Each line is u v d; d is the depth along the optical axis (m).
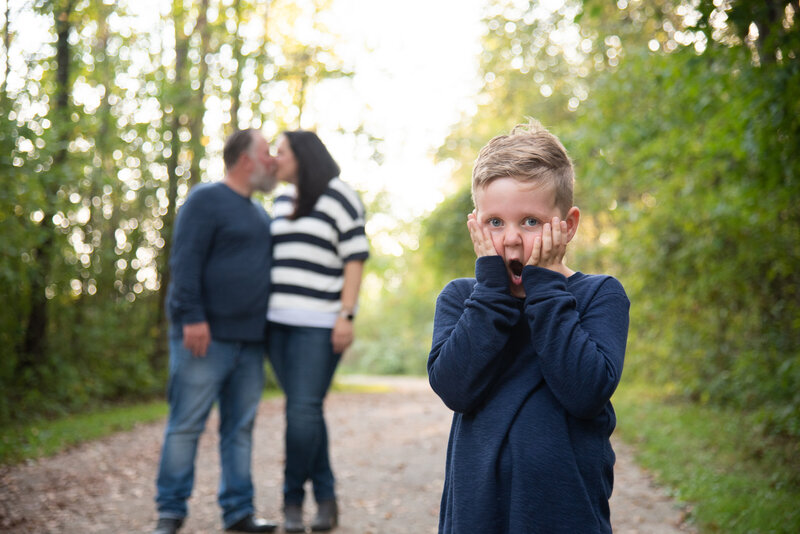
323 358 3.63
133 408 9.12
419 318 34.34
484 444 1.45
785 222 5.68
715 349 7.80
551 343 1.42
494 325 1.46
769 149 4.51
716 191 6.27
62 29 8.32
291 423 3.60
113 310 10.38
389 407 10.81
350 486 4.87
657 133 7.36
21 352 8.24
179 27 11.66
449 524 1.52
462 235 18.34
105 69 10.67
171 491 3.42
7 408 7.17
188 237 3.49
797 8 4.10
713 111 6.02
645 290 8.20
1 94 7.26
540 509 1.38
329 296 3.65
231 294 3.52
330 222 3.65
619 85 7.83
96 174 9.02
